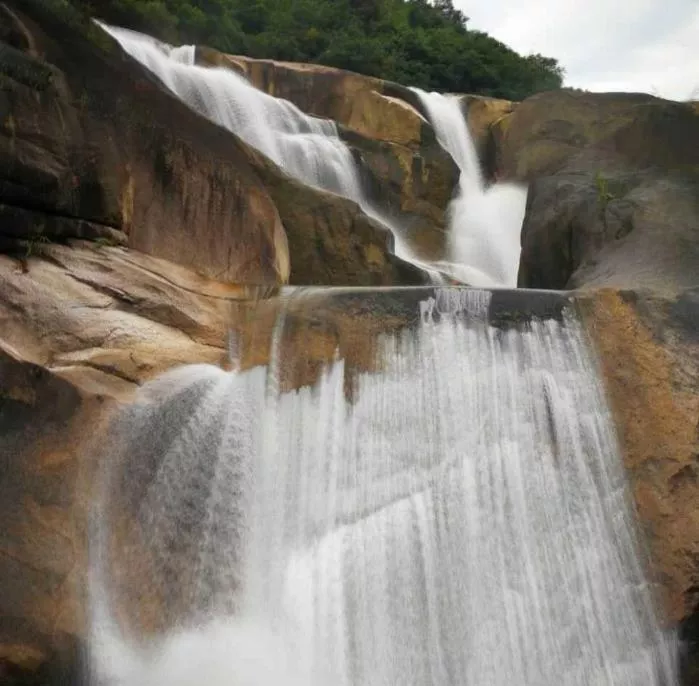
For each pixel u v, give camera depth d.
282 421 8.28
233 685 6.86
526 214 15.60
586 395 8.66
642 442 8.32
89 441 6.87
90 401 6.99
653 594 7.73
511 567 7.86
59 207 8.21
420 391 8.48
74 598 6.32
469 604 7.64
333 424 8.29
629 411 8.50
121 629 6.64
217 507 7.61
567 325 8.96
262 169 13.51
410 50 37.28
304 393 8.40
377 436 8.27
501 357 8.70
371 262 14.12
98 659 6.38
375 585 7.55
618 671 7.53
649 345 8.79
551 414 8.53
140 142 9.59
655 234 12.11
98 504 6.79
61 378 6.85
